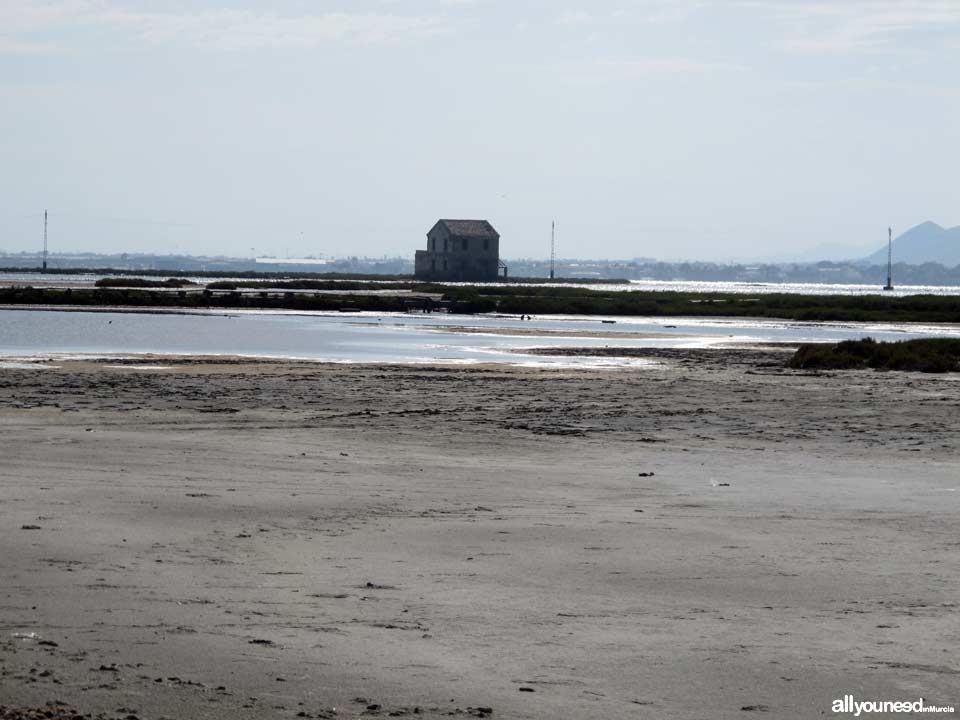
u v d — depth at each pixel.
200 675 9.52
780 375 45.62
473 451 24.92
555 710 8.81
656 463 23.47
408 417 30.91
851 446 26.19
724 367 49.91
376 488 19.80
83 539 14.84
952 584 13.01
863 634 10.91
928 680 9.58
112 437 25.91
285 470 21.62
